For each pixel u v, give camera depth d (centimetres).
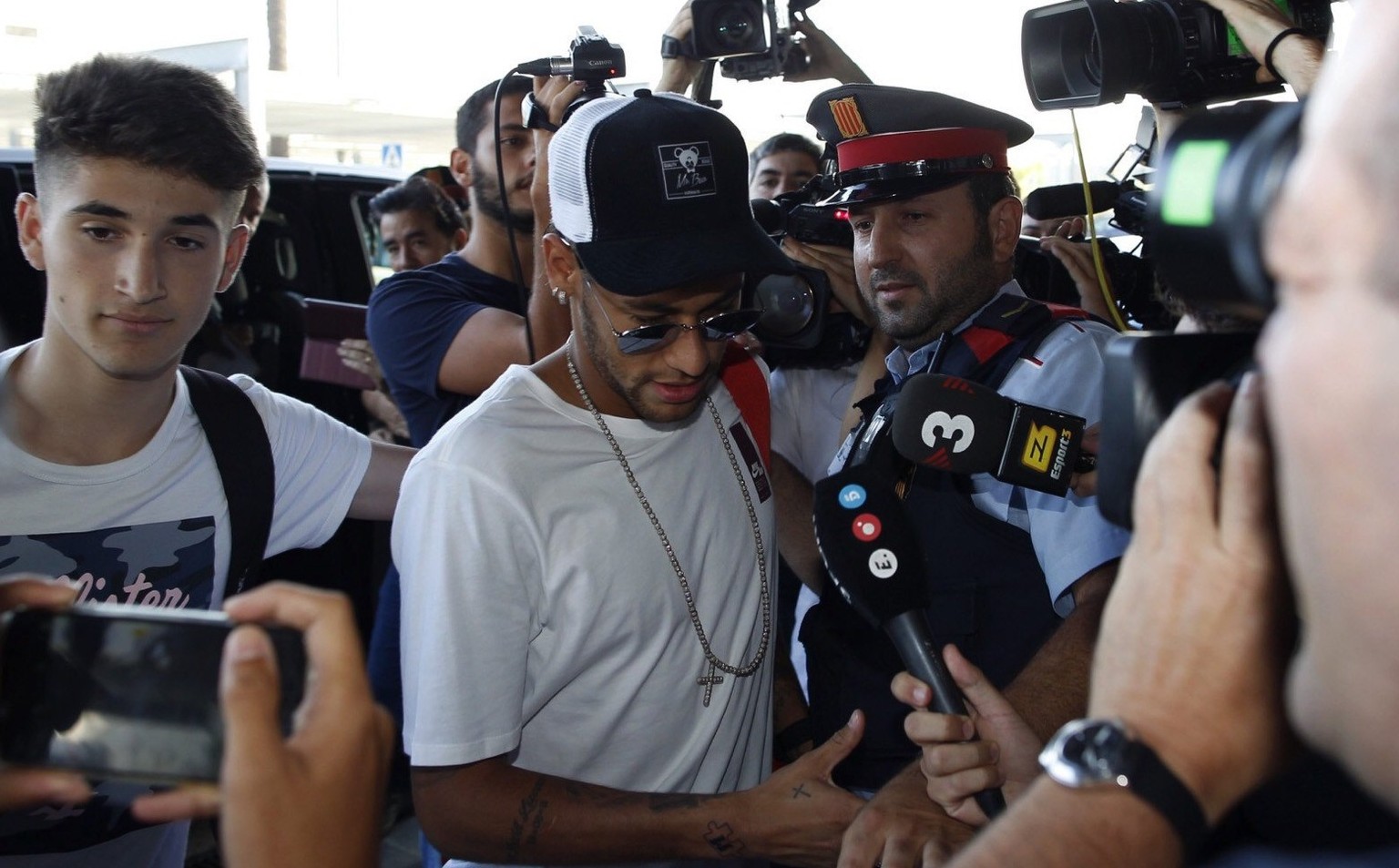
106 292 160
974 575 187
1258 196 72
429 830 165
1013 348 195
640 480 175
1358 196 61
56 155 160
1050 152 608
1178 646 85
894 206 206
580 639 169
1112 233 324
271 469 183
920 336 209
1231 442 83
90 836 162
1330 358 62
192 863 349
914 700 151
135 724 92
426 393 276
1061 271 280
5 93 629
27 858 161
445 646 160
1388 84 60
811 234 248
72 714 93
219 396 183
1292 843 88
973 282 206
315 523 196
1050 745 87
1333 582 64
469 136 288
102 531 170
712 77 291
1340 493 62
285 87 804
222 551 181
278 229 453
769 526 197
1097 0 214
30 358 171
